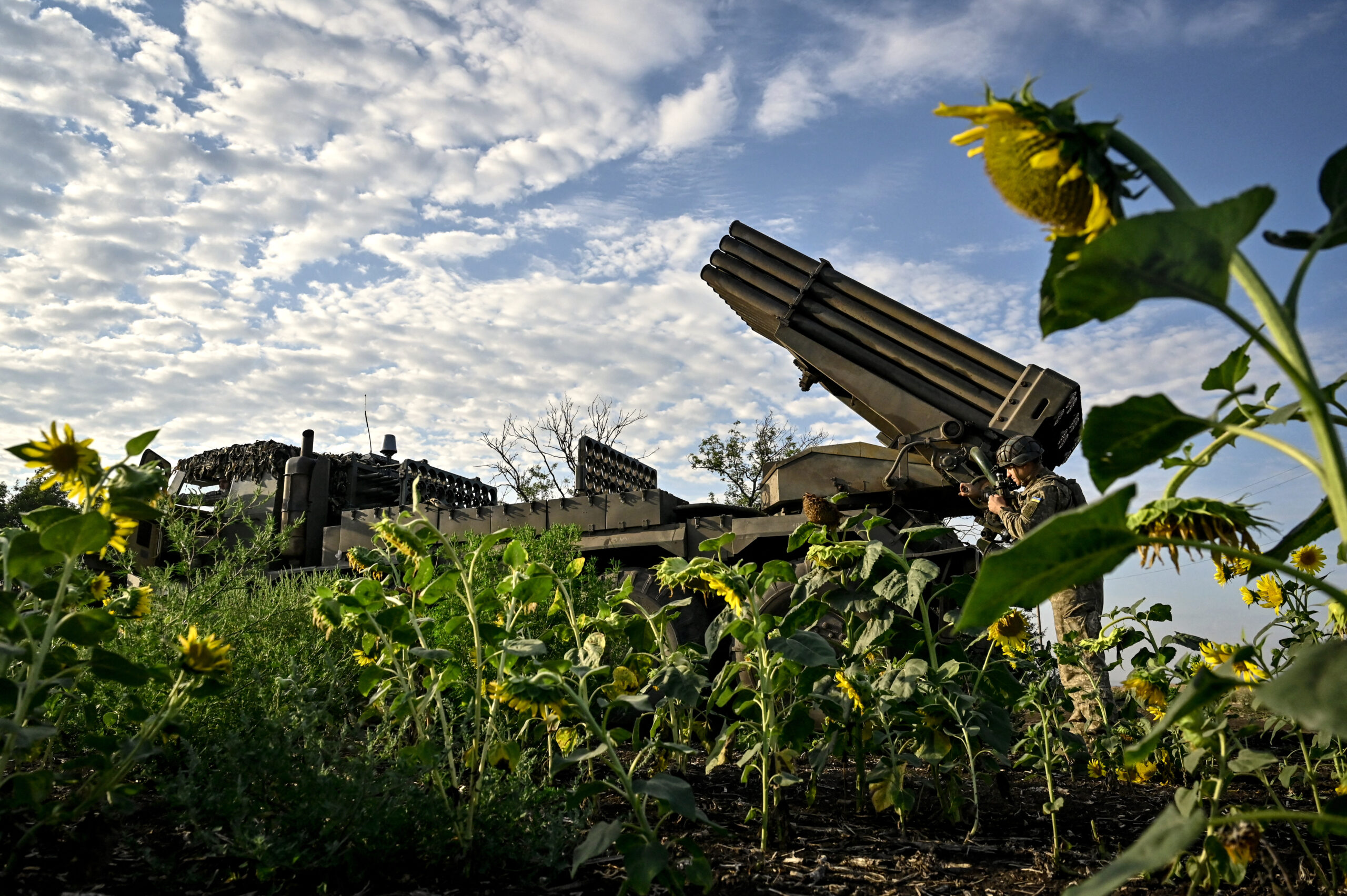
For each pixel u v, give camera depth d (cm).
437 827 241
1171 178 95
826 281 758
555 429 2083
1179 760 338
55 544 198
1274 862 216
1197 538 130
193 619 350
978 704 304
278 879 225
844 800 354
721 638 308
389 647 289
